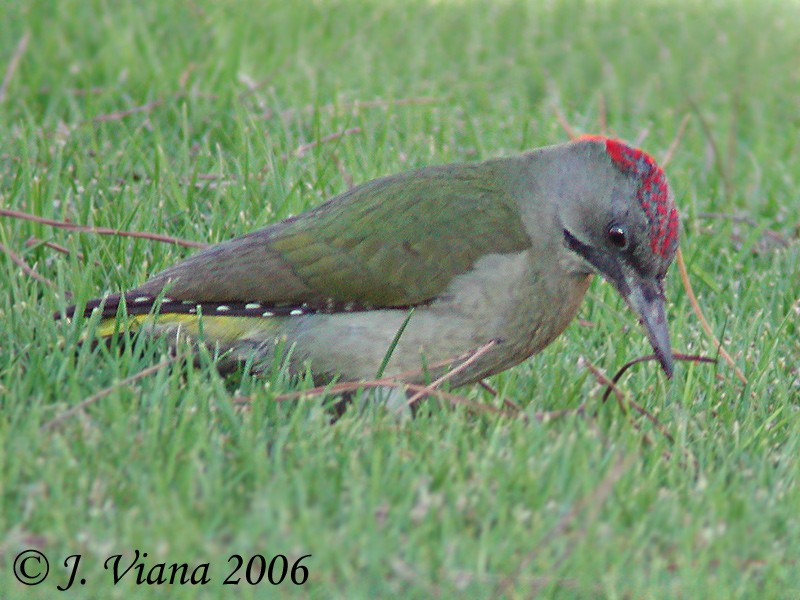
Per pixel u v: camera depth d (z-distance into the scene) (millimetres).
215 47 20172
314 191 13297
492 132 16969
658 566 7156
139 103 16875
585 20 27656
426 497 7488
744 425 9602
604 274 9484
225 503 7438
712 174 16297
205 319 9492
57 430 8062
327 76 19656
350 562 7090
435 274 9352
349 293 9375
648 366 10688
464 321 9398
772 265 13219
